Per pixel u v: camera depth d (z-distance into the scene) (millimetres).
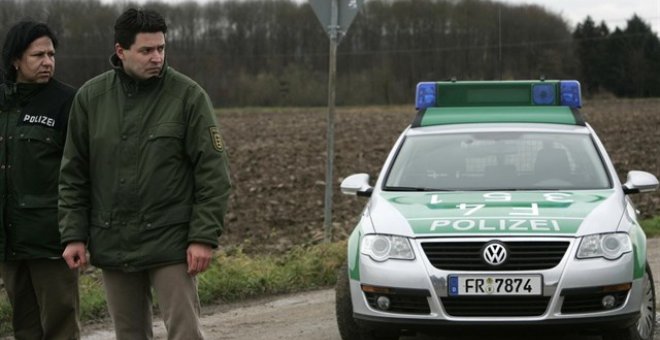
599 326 8984
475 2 127750
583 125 11617
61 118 8469
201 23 133375
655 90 128750
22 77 8469
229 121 88062
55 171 8469
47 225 8438
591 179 10625
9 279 8727
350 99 133250
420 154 11219
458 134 11469
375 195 10586
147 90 7281
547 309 8883
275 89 132875
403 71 133375
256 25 135250
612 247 9062
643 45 128500
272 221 23047
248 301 13648
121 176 7230
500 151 11078
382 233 9383
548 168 10781
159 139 7180
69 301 8695
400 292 9094
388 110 116562
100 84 7449
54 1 105562
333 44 15961
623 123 66188
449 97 12484
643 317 9852
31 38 8336
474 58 128625
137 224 7211
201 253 7094
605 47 126938
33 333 8969
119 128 7258
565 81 12367
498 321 8906
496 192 10328
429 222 9312
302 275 14703
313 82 134375
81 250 7402
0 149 8445
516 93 12367
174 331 7230
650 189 10617
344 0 15812
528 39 95875
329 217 16438
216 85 132375
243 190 30531
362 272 9367
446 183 10734
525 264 8930
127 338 7543
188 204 7270
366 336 10055
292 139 57281
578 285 8867
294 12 136000
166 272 7219
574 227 9086
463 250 9023
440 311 8969
